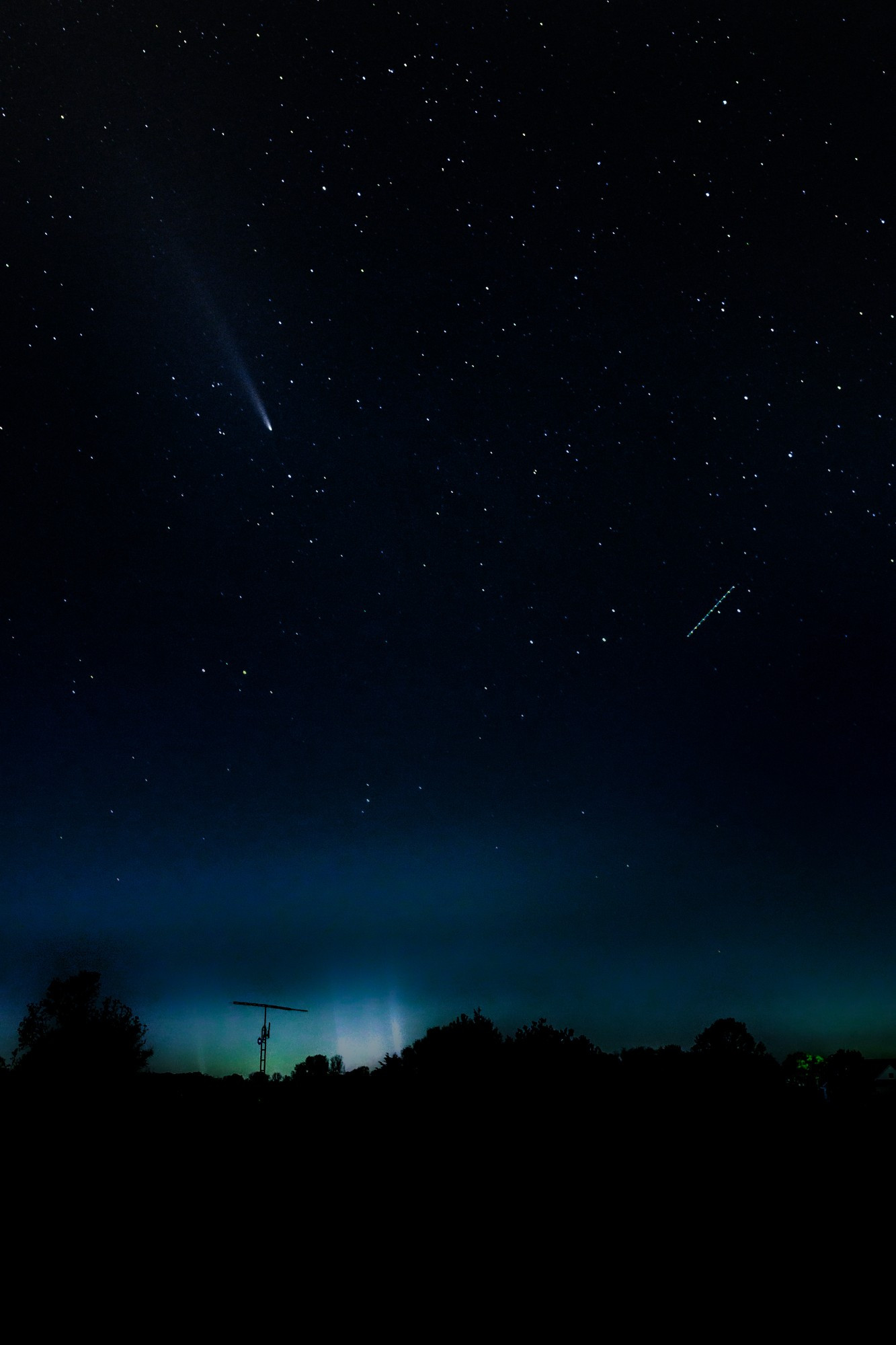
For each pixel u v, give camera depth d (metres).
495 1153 8.10
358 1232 6.16
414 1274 5.14
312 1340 4.21
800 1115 9.29
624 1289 4.71
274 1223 6.60
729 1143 8.16
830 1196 6.57
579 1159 7.75
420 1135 9.02
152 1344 4.23
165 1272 5.45
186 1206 7.40
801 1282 4.73
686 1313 4.33
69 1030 19.30
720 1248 5.38
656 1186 6.90
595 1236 5.70
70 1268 5.60
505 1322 4.32
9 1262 5.75
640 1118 8.82
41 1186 8.39
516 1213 6.33
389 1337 4.20
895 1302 4.39
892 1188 6.77
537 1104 9.20
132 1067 19.19
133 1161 9.55
